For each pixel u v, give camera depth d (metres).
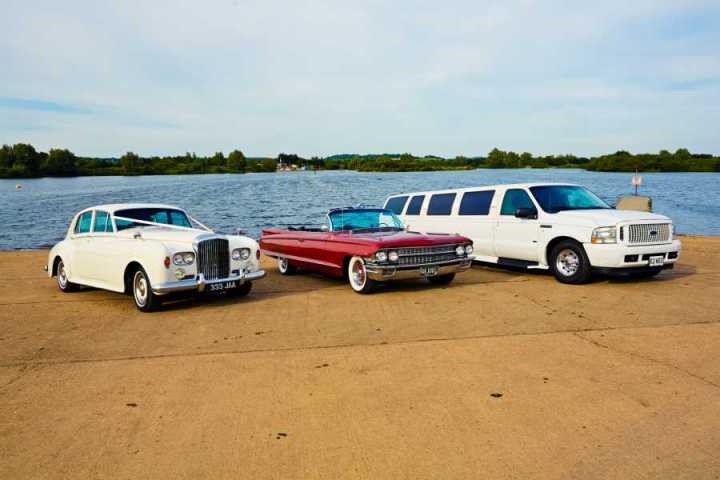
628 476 3.13
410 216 12.65
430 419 3.95
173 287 7.53
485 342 5.84
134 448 3.60
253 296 8.90
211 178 135.12
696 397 4.25
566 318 6.80
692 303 7.45
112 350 5.90
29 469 3.34
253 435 3.76
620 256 8.56
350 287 9.48
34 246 20.88
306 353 5.63
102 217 8.97
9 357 5.69
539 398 4.29
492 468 3.25
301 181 98.94
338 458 3.41
